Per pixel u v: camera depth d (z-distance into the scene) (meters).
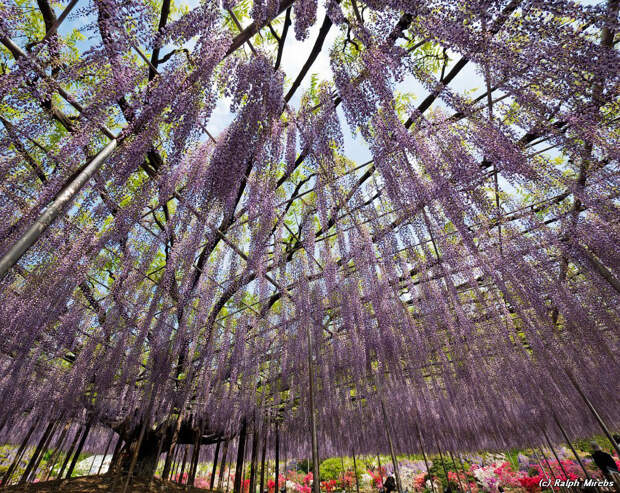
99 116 1.77
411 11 1.32
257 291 3.79
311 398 2.35
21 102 1.64
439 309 3.35
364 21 1.57
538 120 1.45
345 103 1.75
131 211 2.11
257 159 1.96
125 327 3.48
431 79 1.59
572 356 3.45
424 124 1.79
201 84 1.68
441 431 6.37
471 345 3.76
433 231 2.30
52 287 2.60
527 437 6.50
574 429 6.39
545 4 1.07
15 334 2.86
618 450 3.35
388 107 1.67
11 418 4.50
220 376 4.39
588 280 2.83
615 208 1.68
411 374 3.85
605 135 1.40
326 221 2.75
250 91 1.84
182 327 3.52
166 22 2.11
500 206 2.26
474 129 1.72
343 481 8.43
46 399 4.39
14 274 2.56
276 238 3.37
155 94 1.66
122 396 4.45
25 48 1.76
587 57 1.09
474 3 1.19
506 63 1.23
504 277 2.82
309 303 3.52
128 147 1.82
